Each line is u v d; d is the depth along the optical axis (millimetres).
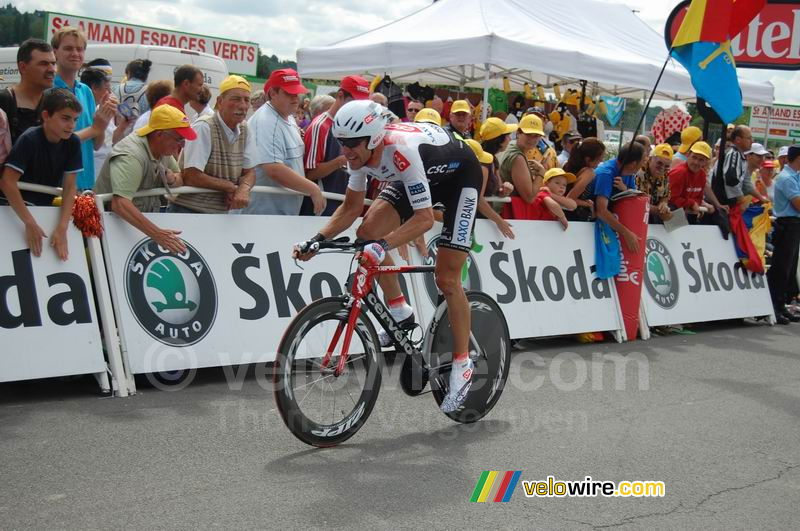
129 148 3924
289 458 3074
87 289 3811
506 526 2578
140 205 4113
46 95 3627
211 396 3855
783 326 7023
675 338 6098
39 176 3711
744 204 6906
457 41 6898
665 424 3793
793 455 3459
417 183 3111
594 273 5777
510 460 3186
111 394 3777
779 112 19391
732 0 6246
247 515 2537
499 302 5191
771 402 4312
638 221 5785
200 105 5035
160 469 2889
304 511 2592
